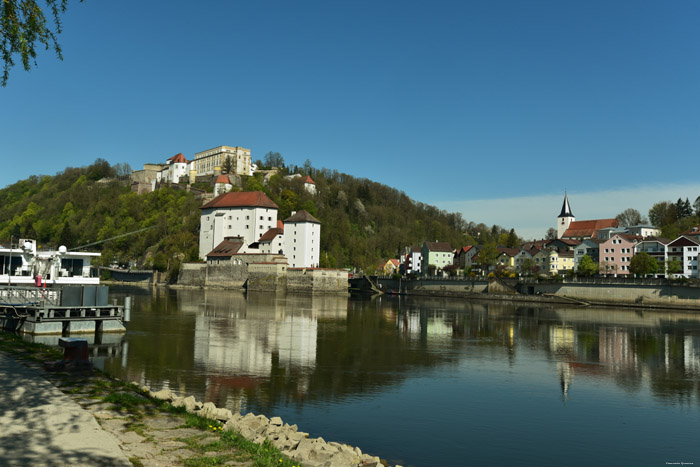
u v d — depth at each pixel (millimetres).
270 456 13492
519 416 27156
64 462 11547
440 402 29344
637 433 24922
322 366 37812
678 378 37219
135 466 11695
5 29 15750
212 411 20094
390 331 61625
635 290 116125
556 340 56500
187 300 105750
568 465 20828
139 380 31031
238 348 44000
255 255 159375
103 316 49000
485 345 51719
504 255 193500
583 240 163500
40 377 20734
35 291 50531
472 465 20406
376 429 24141
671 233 170375
